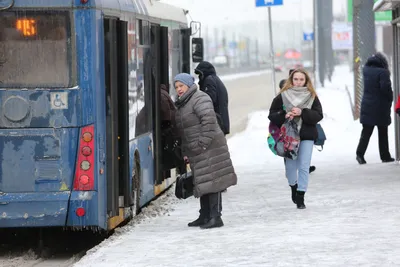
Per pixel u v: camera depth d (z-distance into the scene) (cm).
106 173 2291
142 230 2447
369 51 6103
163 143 2922
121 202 2395
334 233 2231
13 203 2227
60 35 2231
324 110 8075
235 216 2630
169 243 2209
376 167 3791
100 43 2250
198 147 2362
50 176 2230
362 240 2117
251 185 3403
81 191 2233
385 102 3869
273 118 2619
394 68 4059
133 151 2544
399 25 3988
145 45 2758
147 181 2783
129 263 1967
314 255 1948
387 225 2342
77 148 2230
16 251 2459
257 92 13338
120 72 2369
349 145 4928
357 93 6469
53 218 2230
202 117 2353
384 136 3922
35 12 2230
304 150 2648
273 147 2642
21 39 2233
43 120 2230
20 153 2230
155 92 2870
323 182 3362
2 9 2225
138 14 2648
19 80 2233
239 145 5222
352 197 2916
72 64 2228
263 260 1919
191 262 1944
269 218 2555
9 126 2230
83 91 2225
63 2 2225
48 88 2230
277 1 5969
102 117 2256
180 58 3541
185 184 2459
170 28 3281
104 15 2278
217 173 2381
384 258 1888
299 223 2431
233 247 2102
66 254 2402
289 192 3161
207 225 2430
